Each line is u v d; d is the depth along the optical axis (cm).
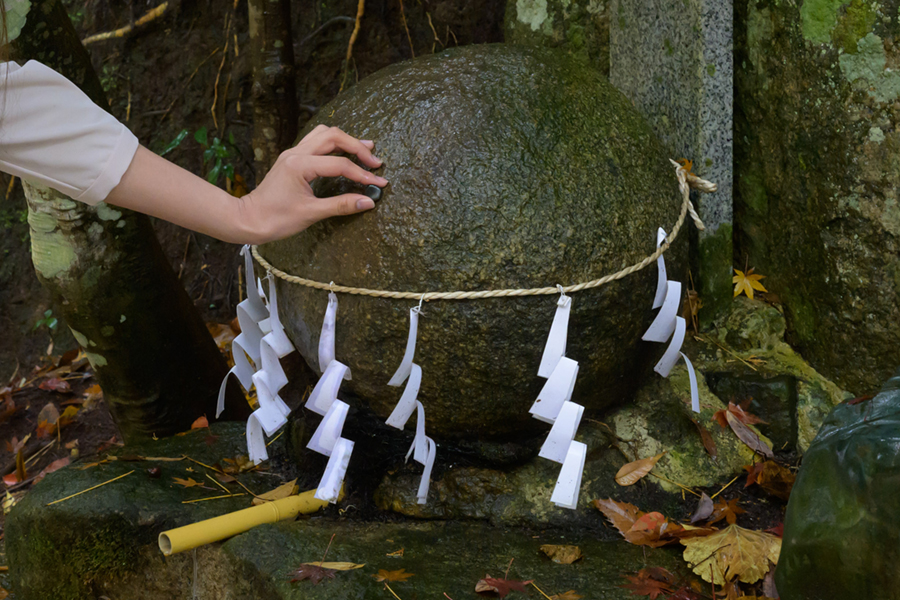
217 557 171
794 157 212
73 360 344
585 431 192
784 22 207
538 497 183
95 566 186
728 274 232
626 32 241
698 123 217
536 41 267
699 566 158
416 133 166
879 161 189
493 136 164
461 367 165
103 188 140
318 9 329
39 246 212
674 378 216
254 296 196
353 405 193
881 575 110
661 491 187
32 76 129
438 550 168
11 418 316
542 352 164
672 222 181
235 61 336
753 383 210
